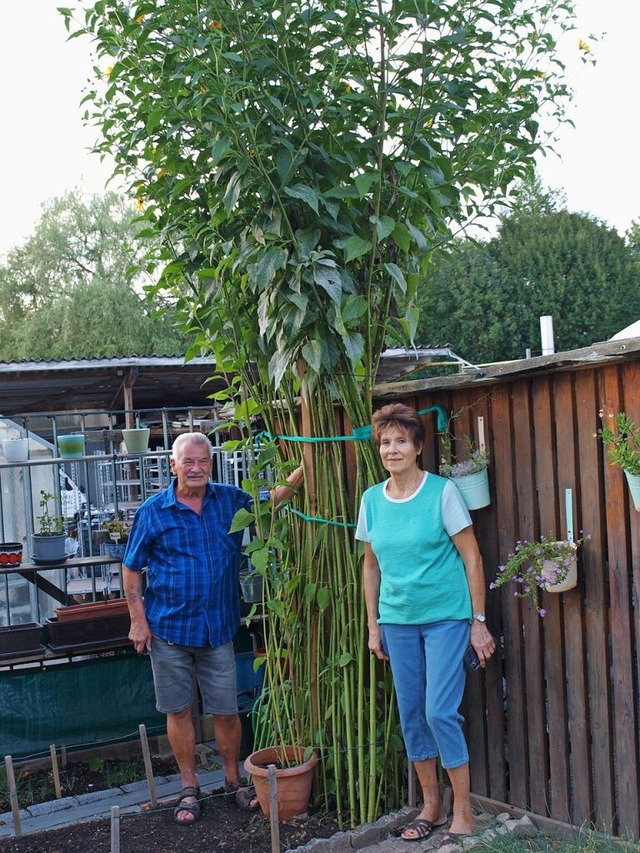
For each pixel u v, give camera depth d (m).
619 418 2.76
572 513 3.09
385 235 3.10
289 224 3.32
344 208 3.38
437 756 3.64
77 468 9.16
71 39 3.32
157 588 3.86
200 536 3.88
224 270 3.63
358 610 3.59
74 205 25.89
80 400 12.93
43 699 4.84
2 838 3.55
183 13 3.20
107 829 3.61
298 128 3.28
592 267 22.41
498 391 3.40
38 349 22.67
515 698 3.39
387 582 3.28
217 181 3.39
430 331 22.78
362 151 3.36
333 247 3.43
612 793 3.01
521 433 3.31
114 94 3.50
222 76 3.01
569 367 3.03
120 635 5.05
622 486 2.92
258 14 3.17
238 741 4.00
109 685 4.98
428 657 3.22
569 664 3.14
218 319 3.78
